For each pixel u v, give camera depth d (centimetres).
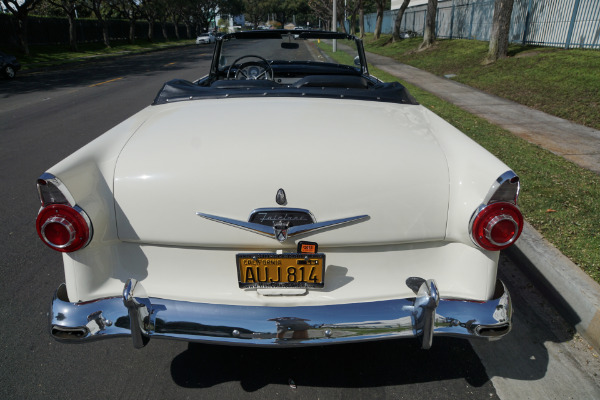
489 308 170
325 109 221
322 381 209
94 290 174
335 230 169
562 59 1087
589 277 253
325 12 5006
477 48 1560
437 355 226
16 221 384
